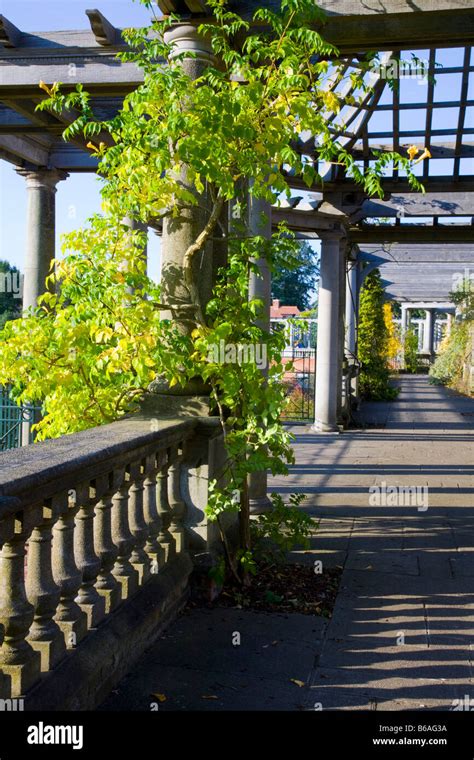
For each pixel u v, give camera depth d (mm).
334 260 11961
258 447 4223
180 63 4617
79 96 4355
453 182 10352
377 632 3854
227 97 3912
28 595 2633
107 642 3055
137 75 5863
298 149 9281
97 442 3143
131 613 3377
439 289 25000
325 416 12328
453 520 6355
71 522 2879
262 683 3223
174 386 4496
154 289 4480
